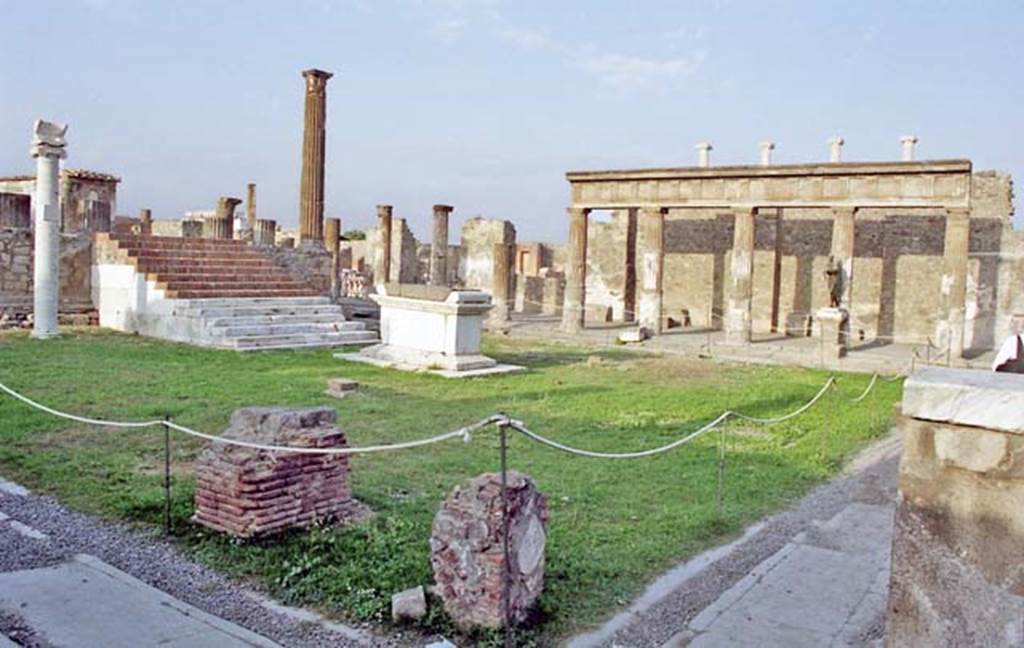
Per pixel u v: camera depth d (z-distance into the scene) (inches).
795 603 229.0
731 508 315.9
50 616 200.1
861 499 344.8
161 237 886.4
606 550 261.3
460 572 205.3
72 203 875.4
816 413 552.4
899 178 899.4
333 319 861.8
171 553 246.5
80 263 862.5
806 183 955.3
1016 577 131.2
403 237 1644.9
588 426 462.0
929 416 136.9
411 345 698.2
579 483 339.3
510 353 842.2
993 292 1073.5
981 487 133.5
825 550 274.4
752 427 490.6
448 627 202.5
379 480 331.6
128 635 191.5
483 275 1643.7
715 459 398.0
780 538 288.5
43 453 351.9
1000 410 130.8
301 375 600.7
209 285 832.9
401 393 547.2
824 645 203.5
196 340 759.7
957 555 135.9
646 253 1084.5
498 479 213.0
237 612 209.0
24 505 284.8
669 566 254.5
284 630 200.1
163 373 572.7
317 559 237.8
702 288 1315.2
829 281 940.0
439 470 351.6
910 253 1140.5
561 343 986.1
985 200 1079.6
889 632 142.1
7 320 811.4
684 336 1098.1
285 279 930.1
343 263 1785.2
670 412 521.3
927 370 150.2
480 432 432.5
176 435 394.3
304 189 1019.3
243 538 253.8
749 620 216.8
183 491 302.8
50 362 597.0
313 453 268.5
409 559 240.2
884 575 252.7
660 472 366.9
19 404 443.2
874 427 506.6
